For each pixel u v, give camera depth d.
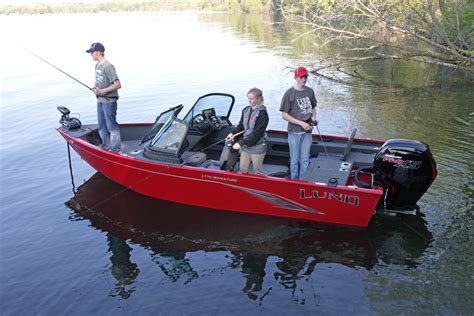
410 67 17.05
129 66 17.55
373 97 12.66
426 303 4.41
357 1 15.95
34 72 17.05
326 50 20.83
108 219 6.23
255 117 5.44
